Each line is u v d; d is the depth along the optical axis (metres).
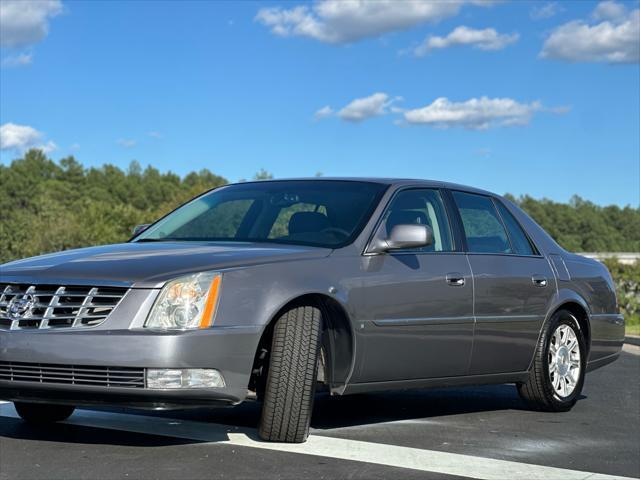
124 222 140.25
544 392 8.60
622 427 7.92
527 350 8.50
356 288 6.82
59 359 5.93
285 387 6.32
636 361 13.71
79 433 6.77
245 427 7.07
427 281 7.41
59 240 127.50
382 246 7.12
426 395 9.59
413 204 7.83
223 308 6.09
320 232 7.20
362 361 6.90
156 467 5.70
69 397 6.07
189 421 7.31
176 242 7.30
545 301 8.67
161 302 6.01
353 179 7.98
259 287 6.25
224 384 6.05
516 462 6.26
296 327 6.37
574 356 9.03
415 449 6.51
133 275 6.10
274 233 7.34
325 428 7.27
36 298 6.17
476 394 9.76
